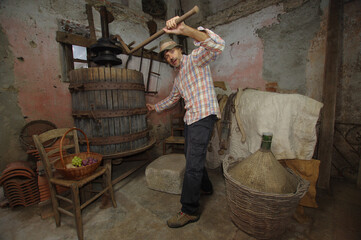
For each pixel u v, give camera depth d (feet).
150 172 7.04
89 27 8.38
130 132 7.06
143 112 7.57
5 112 6.52
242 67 10.55
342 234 4.75
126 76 6.77
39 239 4.77
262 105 6.19
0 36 6.23
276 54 9.16
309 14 8.00
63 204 6.09
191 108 4.96
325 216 5.48
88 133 6.59
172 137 10.89
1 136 6.51
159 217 5.57
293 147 5.72
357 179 7.13
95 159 5.47
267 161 4.62
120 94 6.66
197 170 4.89
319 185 7.04
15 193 5.98
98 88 6.33
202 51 4.39
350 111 7.47
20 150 6.92
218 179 8.05
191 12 3.53
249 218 4.44
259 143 6.21
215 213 5.71
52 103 7.50
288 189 4.32
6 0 6.25
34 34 6.89
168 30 4.12
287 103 5.74
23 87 6.79
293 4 8.41
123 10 9.63
